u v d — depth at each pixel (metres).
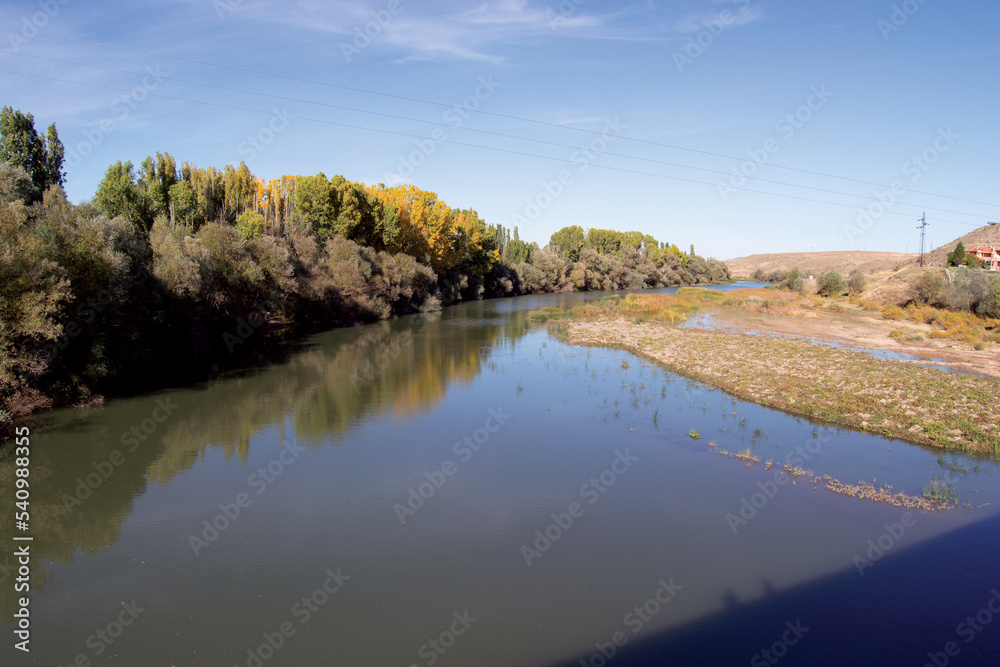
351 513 13.96
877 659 8.84
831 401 22.53
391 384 27.42
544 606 10.24
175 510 14.05
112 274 22.11
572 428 20.59
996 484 15.54
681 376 29.33
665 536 12.85
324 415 22.11
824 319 55.94
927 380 25.11
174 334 27.45
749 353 33.38
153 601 10.35
